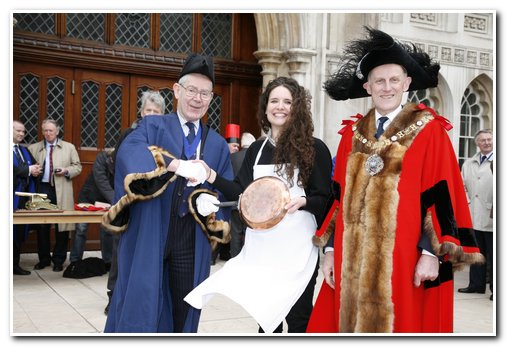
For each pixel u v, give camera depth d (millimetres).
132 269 2635
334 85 2742
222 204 2744
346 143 2551
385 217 2279
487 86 8680
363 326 2293
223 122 7613
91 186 5895
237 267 2727
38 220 5055
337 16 7164
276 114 2768
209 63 2758
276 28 7121
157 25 7195
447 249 2176
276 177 2693
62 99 6855
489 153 5992
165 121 2805
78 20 6859
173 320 2832
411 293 2244
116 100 7133
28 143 6711
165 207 2732
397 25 7777
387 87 2373
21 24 6594
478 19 8461
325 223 2596
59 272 6160
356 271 2330
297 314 2762
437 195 2260
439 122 2359
